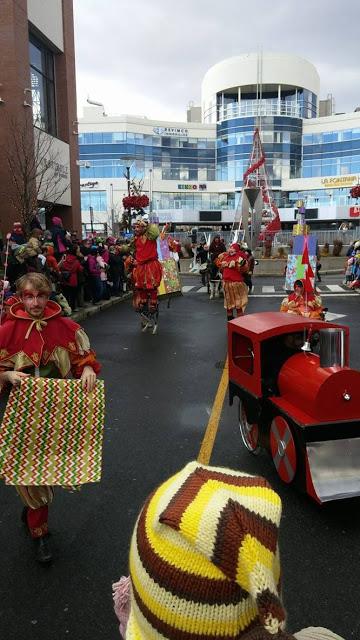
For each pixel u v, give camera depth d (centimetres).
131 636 120
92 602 285
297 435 357
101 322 1234
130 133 7750
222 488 114
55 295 1009
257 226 2281
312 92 7781
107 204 7488
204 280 2139
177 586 107
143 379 728
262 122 7475
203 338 1027
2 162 1609
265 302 1634
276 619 100
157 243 1186
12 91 1639
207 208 7181
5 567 316
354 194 3347
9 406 289
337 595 287
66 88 2144
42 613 278
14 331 305
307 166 7775
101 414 300
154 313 1109
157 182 7581
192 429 535
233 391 461
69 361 314
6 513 380
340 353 358
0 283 813
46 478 288
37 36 1945
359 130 7412
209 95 8019
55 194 1895
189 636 108
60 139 2181
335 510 370
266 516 110
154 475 433
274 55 7444
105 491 407
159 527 112
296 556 320
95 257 1455
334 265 3153
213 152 8050
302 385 366
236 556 103
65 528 357
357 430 353
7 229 1623
